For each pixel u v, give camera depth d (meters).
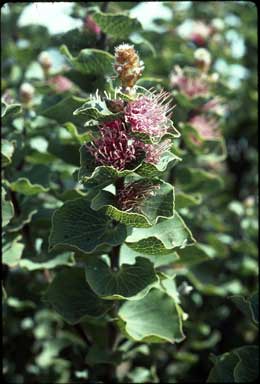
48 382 0.96
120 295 0.65
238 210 1.07
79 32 0.83
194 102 0.87
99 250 0.65
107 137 0.61
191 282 0.96
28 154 0.84
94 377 0.80
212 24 1.14
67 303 0.71
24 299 0.95
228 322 1.04
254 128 1.40
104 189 0.65
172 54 1.12
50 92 0.91
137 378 0.82
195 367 1.00
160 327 0.69
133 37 0.82
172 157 0.62
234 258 1.06
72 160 0.79
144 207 0.64
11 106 0.71
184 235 0.65
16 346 1.00
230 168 1.45
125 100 0.60
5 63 1.09
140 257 0.68
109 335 0.76
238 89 1.33
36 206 0.82
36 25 1.10
